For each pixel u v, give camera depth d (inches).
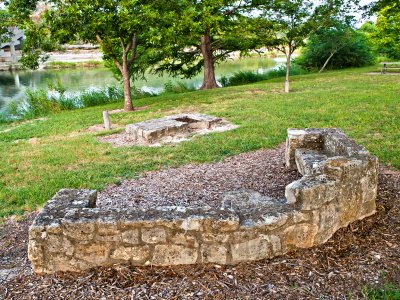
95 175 238.7
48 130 408.5
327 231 139.0
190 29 524.7
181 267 126.7
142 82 1085.8
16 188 224.2
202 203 190.4
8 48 1961.1
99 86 978.7
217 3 622.8
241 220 127.5
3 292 121.0
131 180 229.3
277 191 202.1
